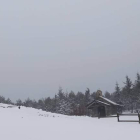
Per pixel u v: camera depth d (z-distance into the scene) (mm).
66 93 110812
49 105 97750
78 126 16297
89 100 102750
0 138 9484
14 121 15188
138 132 14516
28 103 132250
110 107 45625
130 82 73438
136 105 69125
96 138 11445
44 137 10609
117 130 15531
